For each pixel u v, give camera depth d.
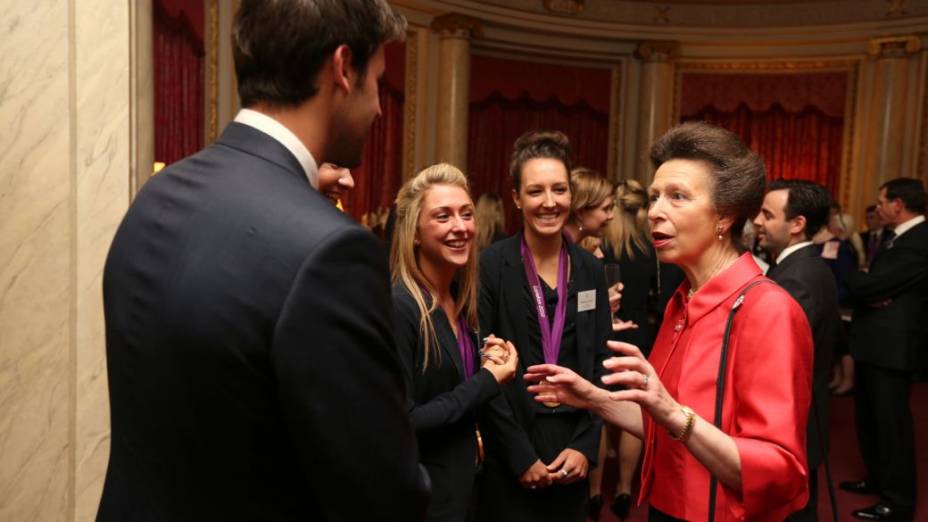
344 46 0.90
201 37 5.22
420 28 7.89
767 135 9.10
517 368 2.12
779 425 1.16
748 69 9.09
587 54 9.03
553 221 2.17
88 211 2.16
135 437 0.85
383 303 0.85
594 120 9.24
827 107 8.82
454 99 7.97
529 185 2.17
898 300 3.54
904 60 8.18
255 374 0.78
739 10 8.97
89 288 2.17
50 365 2.15
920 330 3.53
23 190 2.12
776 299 1.24
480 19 8.26
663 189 1.35
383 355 0.84
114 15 2.15
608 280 2.55
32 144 2.12
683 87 9.24
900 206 3.66
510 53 8.80
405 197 1.90
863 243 7.21
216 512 0.82
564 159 2.21
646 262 3.61
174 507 0.83
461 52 7.96
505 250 2.23
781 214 2.71
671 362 1.38
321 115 0.92
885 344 3.54
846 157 8.75
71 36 2.13
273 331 0.77
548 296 2.18
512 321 2.14
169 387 0.81
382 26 0.94
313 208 0.83
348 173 2.12
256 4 0.90
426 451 1.76
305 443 0.78
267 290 0.78
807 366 1.24
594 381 2.16
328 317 0.78
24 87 2.12
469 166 8.69
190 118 5.09
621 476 3.43
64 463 2.17
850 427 5.12
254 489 0.82
